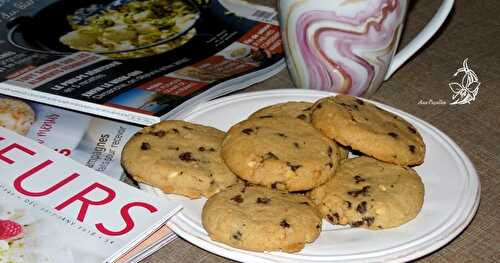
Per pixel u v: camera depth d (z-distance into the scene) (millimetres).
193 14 815
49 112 712
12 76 710
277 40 789
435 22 753
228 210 595
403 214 606
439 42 827
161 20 804
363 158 654
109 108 676
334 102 662
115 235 585
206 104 702
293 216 594
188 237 590
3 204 602
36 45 758
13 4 813
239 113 702
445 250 619
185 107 691
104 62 737
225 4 831
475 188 634
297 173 613
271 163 614
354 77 725
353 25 693
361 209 606
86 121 704
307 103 694
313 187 620
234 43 780
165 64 742
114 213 600
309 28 700
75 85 701
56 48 756
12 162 640
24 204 604
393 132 647
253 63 756
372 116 662
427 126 690
